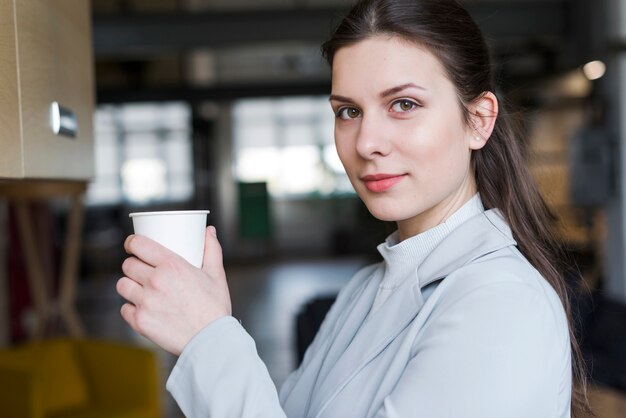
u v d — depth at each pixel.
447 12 0.85
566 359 0.78
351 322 1.02
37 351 3.12
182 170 13.98
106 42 6.04
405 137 0.83
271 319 7.34
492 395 0.69
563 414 0.79
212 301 0.80
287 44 6.20
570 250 1.10
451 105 0.85
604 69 5.27
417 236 0.93
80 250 11.98
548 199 1.19
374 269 1.20
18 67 0.90
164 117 13.91
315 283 10.18
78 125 1.35
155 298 0.79
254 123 14.54
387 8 0.82
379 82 0.82
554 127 9.73
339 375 0.90
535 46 9.30
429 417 0.71
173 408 4.23
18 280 5.79
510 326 0.72
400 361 0.81
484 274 0.78
